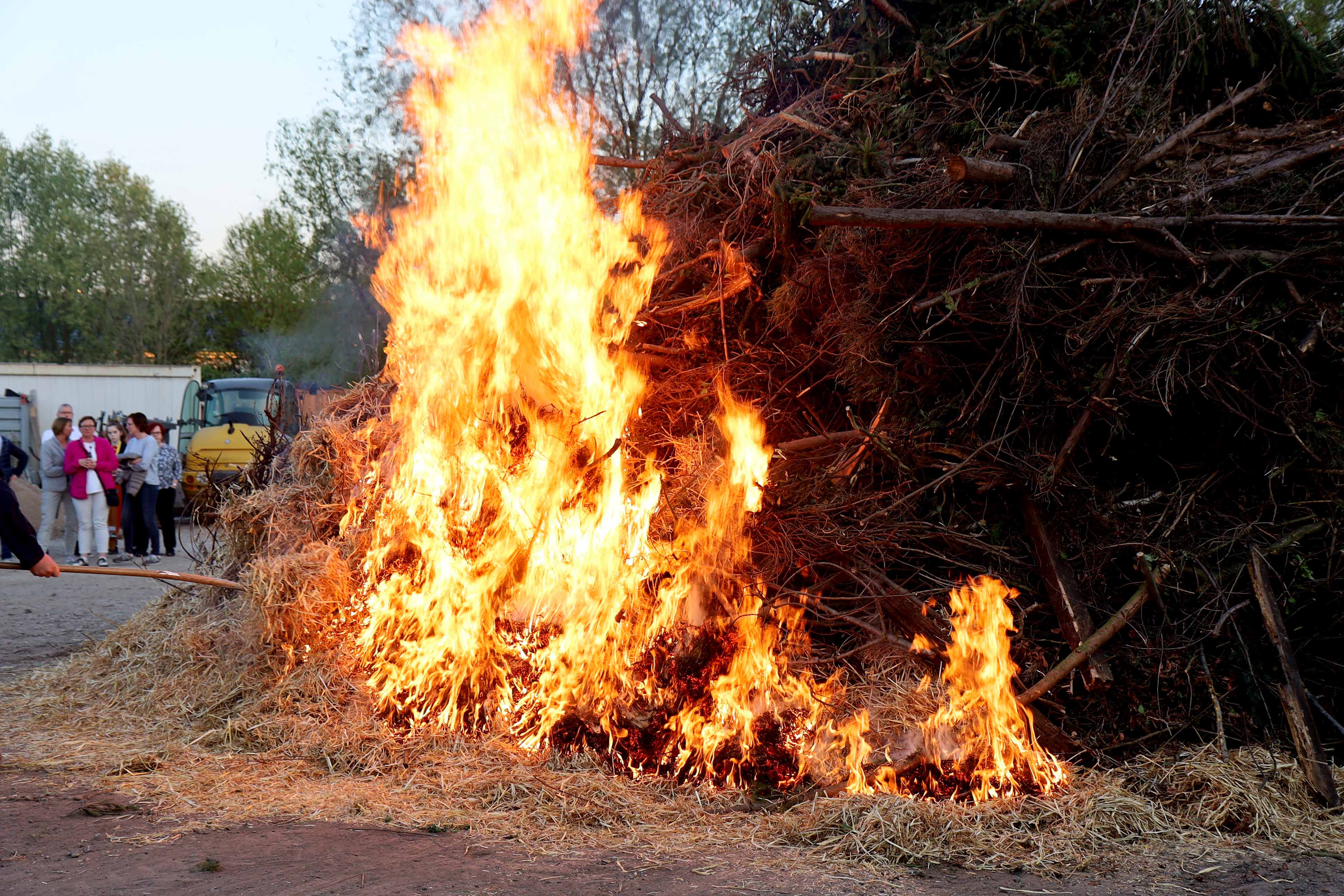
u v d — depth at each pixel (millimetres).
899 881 3248
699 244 5633
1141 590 4238
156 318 48781
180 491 16875
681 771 4145
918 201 4707
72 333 55906
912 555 4652
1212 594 4320
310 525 5691
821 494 4672
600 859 3383
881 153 5117
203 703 4918
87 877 3160
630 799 3906
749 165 5539
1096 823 3643
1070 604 4238
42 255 51469
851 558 4582
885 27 5934
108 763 4324
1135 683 4223
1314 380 4320
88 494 11414
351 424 6191
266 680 4898
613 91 13898
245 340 45375
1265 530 4398
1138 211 4340
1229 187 4367
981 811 3715
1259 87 4871
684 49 14109
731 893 3113
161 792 3955
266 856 3346
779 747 4078
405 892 3070
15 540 4641
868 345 4703
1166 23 4887
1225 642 4324
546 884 3148
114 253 48844
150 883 3113
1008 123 4941
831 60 6141
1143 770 4004
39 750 4516
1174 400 4426
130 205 49469
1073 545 4441
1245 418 4293
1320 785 3799
